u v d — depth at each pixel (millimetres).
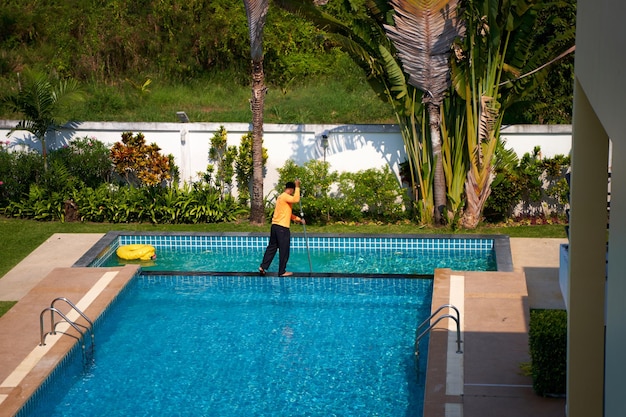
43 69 22000
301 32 22391
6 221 16672
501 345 9953
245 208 16953
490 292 11820
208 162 16938
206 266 14461
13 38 23078
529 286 12461
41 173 16938
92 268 13547
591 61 5453
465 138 15586
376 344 11039
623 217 4156
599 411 7090
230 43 22688
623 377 4117
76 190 16766
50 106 16422
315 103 20000
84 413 9180
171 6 22797
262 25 15062
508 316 10898
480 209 15664
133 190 16719
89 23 22844
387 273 13664
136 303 12703
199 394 9641
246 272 13656
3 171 16812
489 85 14992
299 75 21953
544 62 15148
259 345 11086
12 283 13133
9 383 9273
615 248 4453
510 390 8734
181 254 15234
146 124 16875
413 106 15516
